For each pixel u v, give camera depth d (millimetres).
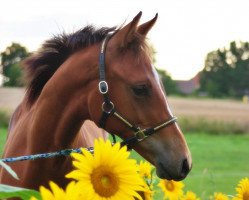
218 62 126812
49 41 4789
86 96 4406
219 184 14844
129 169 2289
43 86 4820
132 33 4387
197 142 33750
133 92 4266
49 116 4461
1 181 4703
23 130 4723
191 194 4758
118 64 4348
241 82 124875
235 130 42562
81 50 4574
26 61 4887
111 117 4316
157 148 4211
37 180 4461
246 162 23422
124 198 2262
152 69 4375
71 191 1876
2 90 62750
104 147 2285
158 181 4891
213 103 83000
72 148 4609
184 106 72125
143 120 4246
